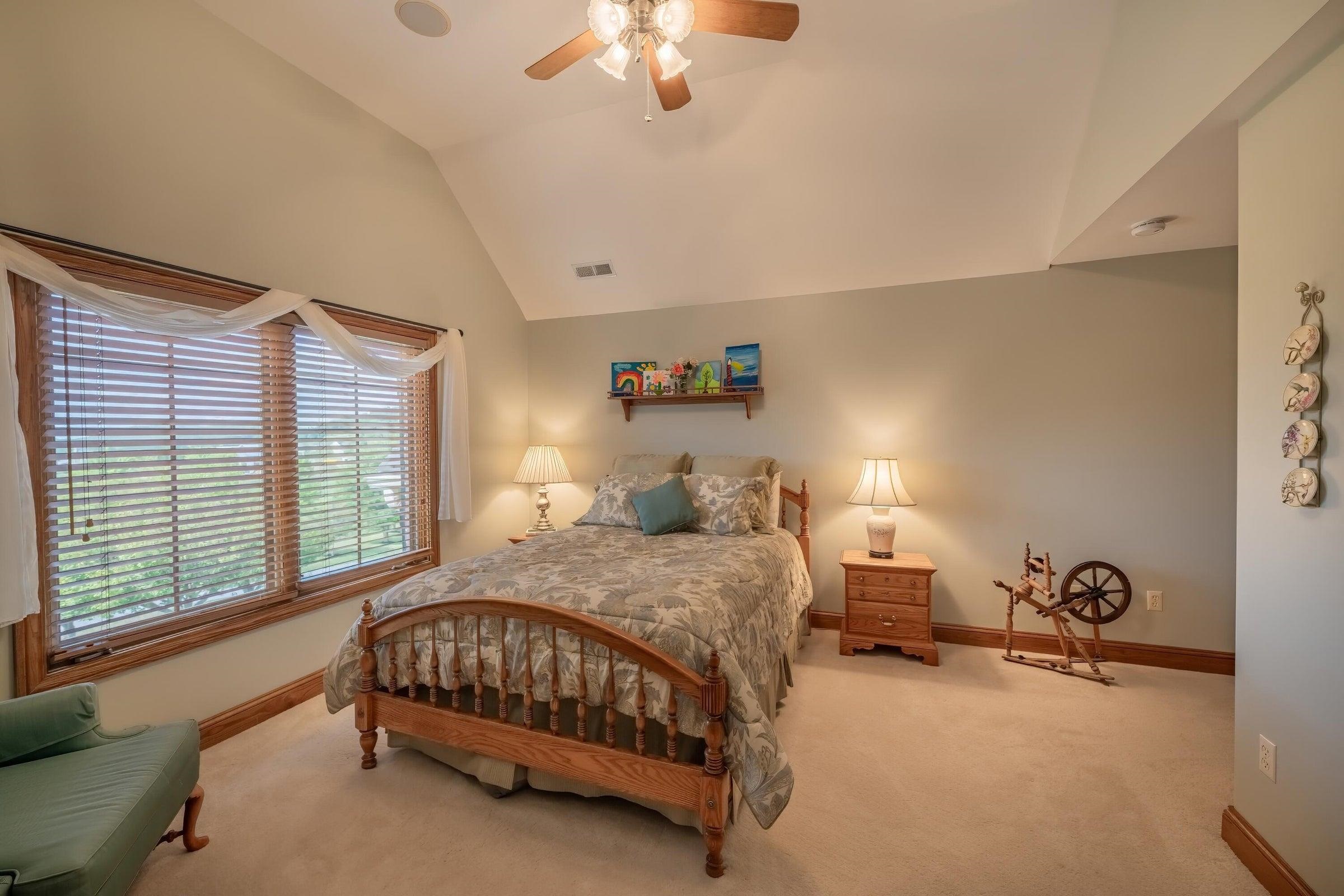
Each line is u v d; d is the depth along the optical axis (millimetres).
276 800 1904
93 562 2008
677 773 1623
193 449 2311
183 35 2168
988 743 2232
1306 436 1348
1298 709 1396
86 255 1922
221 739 2307
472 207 3666
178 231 2178
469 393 3777
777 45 2398
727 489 3260
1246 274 1572
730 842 1687
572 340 4312
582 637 1720
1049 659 3043
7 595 1681
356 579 3027
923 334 3438
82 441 1975
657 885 1527
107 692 2008
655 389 3906
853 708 2545
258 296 2459
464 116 2957
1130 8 2045
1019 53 2307
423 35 2332
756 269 3621
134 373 2117
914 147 2764
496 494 4051
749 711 1580
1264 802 1514
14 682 1783
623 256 3762
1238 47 1444
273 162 2514
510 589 1999
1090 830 1714
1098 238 2693
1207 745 2195
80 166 1903
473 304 3809
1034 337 3207
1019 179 2785
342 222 2850
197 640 2264
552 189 3428
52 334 1901
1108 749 2174
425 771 2080
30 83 1788
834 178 2998
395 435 3295
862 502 3252
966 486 3365
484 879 1555
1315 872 1332
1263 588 1523
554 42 2365
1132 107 2053
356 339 2848
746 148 2949
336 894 1499
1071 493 3152
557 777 1843
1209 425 2908
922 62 2408
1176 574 2973
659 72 1903
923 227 3131
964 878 1534
